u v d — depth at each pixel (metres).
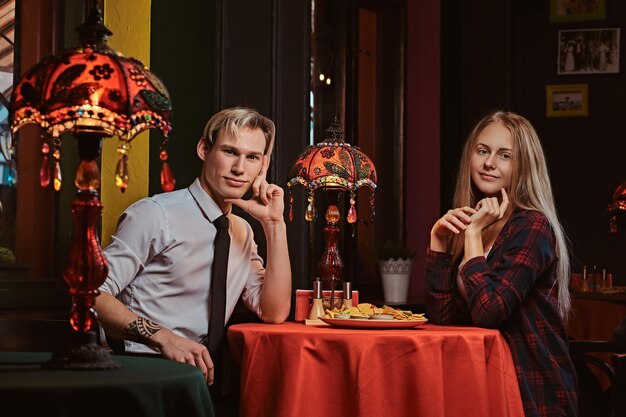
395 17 6.71
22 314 3.65
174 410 2.05
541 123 7.84
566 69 7.80
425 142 6.84
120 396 1.93
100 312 2.97
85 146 2.22
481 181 3.40
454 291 3.42
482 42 6.91
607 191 7.72
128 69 2.21
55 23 3.91
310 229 5.93
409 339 2.83
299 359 2.85
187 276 3.30
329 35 6.14
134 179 3.99
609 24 7.75
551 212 3.35
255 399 2.94
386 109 6.67
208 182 3.35
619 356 3.32
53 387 1.87
